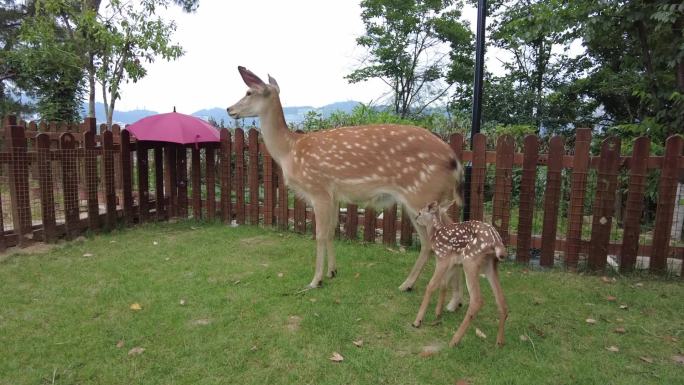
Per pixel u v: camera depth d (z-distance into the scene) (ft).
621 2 20.48
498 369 9.24
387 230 18.11
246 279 13.99
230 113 14.64
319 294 12.93
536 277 14.76
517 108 40.65
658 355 9.95
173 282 13.65
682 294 13.35
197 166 21.81
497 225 16.34
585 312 12.07
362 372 9.03
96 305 11.91
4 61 44.34
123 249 17.07
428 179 12.48
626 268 15.11
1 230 16.53
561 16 23.54
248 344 10.02
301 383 8.67
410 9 57.88
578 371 9.17
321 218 13.57
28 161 17.04
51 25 33.60
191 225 21.16
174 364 9.22
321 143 13.44
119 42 30.58
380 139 12.87
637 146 14.48
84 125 28.73
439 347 10.12
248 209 21.15
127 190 20.49
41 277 13.93
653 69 22.02
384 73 60.54
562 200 22.15
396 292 13.25
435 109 60.59
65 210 18.07
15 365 9.07
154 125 19.71
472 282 9.90
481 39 15.65
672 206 14.46
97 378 8.75
